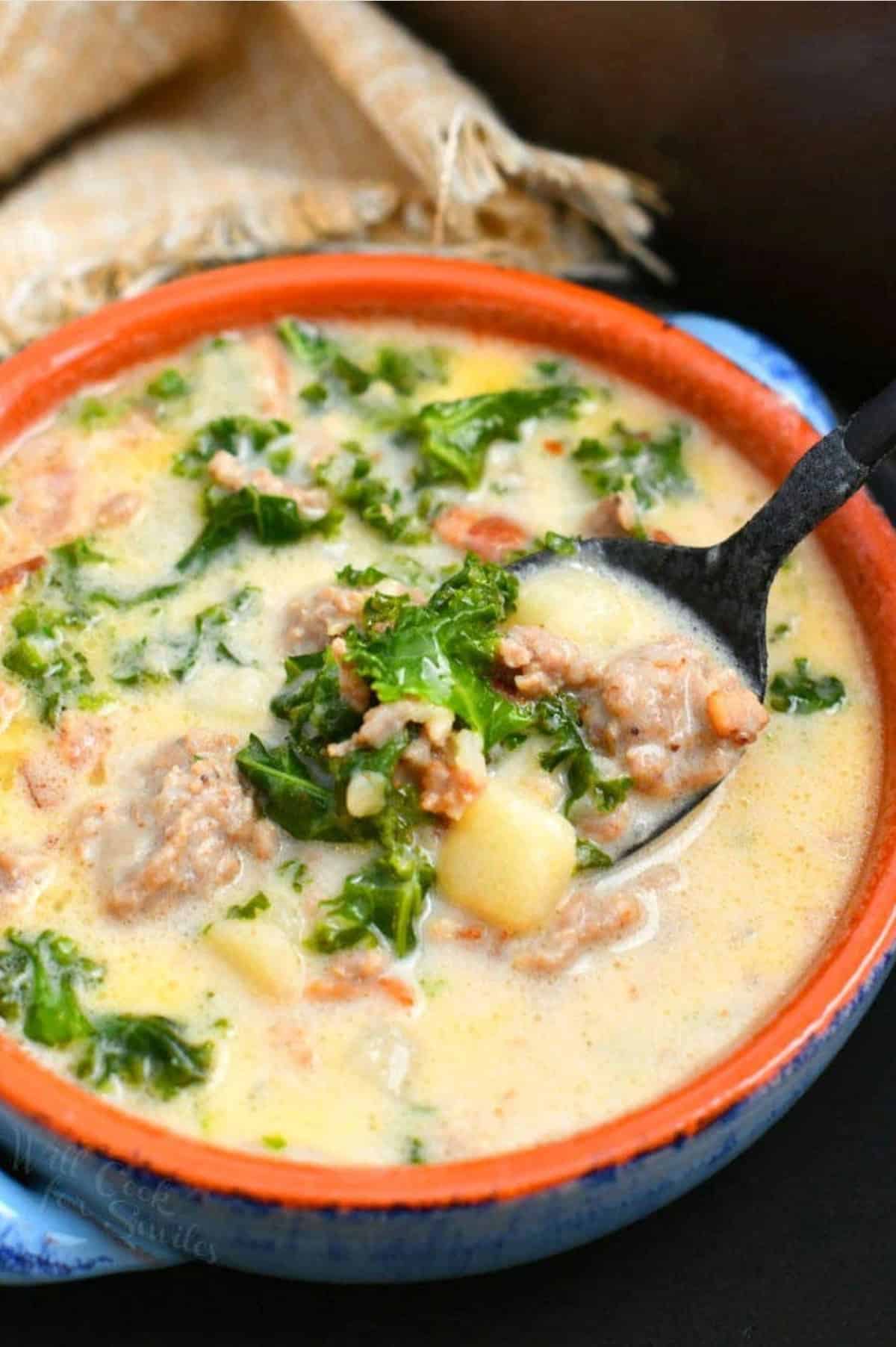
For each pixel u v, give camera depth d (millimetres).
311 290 447
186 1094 355
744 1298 374
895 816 378
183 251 479
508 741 382
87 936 370
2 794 385
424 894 373
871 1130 391
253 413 440
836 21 436
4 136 475
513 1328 370
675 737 382
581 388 448
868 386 484
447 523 424
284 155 488
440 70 473
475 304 448
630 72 464
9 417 426
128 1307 369
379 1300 372
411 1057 360
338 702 379
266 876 376
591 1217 347
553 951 368
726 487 434
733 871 383
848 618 411
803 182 462
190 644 405
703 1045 364
